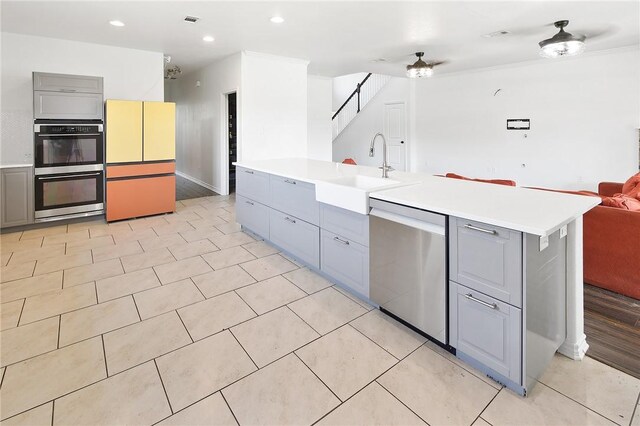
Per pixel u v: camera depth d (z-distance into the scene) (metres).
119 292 2.70
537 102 6.46
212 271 3.12
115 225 4.65
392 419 1.51
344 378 1.76
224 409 1.56
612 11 3.85
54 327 2.20
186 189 7.44
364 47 5.47
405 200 2.02
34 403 1.58
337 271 2.69
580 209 1.77
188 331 2.18
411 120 8.55
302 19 4.14
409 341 2.07
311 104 8.47
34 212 4.42
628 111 5.50
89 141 4.66
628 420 1.48
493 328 1.67
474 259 1.71
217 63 6.63
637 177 3.81
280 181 3.35
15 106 4.61
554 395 1.63
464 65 6.88
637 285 2.58
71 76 4.45
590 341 2.07
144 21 4.19
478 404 1.58
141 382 1.72
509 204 1.89
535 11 3.84
